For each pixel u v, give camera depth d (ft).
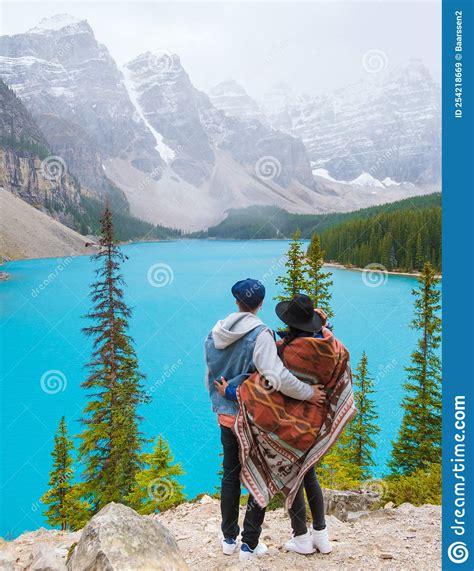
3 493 109.50
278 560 13.12
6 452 133.80
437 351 123.95
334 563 13.01
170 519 19.65
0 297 416.67
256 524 13.12
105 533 11.71
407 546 14.42
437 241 400.06
